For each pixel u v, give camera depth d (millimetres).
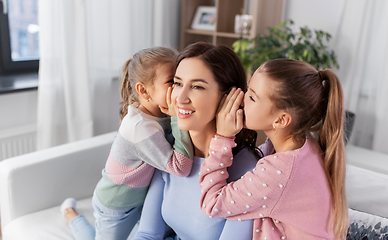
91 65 2539
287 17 2973
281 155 814
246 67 2467
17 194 1448
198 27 3146
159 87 1030
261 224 874
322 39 2803
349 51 2648
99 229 1210
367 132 2711
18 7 2494
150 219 1055
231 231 887
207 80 829
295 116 812
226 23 3084
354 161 1940
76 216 1412
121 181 1086
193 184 977
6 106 2262
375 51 2588
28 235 1359
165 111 1054
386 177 1300
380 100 2531
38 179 1498
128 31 2734
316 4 2807
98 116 2684
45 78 2279
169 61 1031
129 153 1043
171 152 980
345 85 2703
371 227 1112
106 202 1139
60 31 2283
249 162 941
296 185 803
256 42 2646
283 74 788
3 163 1463
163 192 1065
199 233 959
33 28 2615
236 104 844
